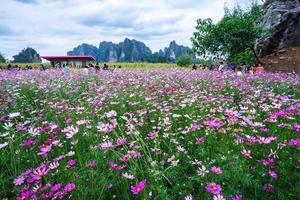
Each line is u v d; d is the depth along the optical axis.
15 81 11.52
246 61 20.81
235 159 2.90
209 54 21.17
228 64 22.31
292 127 3.76
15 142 3.71
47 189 2.54
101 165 3.00
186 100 5.89
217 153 3.30
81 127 4.15
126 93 7.75
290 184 2.59
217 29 19.88
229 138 3.63
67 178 2.73
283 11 23.02
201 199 2.46
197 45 21.02
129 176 2.60
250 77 12.42
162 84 10.59
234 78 12.52
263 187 2.55
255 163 3.04
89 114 5.24
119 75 13.83
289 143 3.03
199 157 3.39
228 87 9.68
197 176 2.72
